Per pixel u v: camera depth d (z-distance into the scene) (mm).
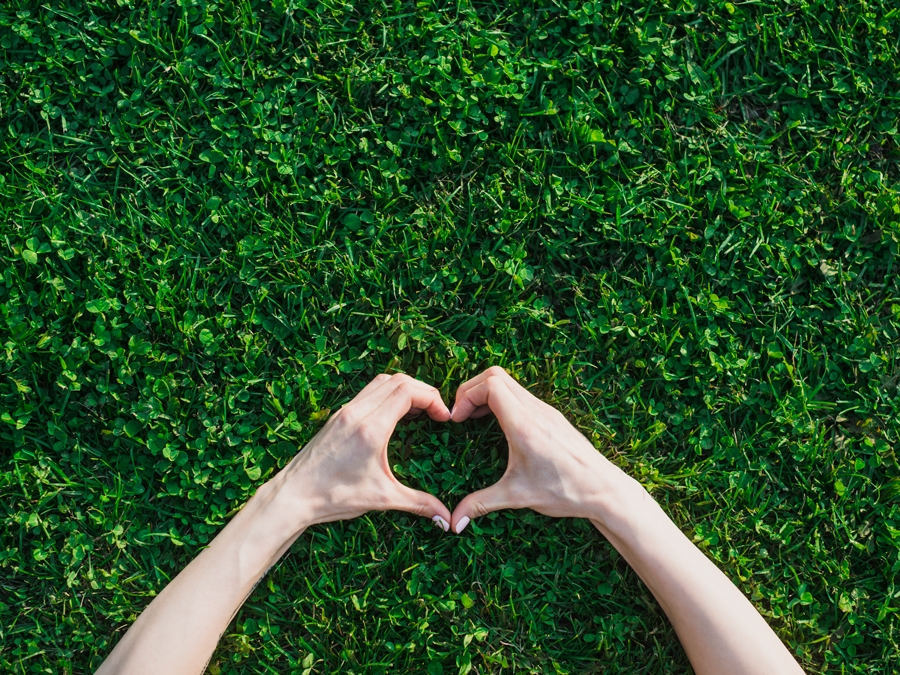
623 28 823
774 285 815
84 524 779
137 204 798
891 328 823
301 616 775
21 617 772
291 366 790
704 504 799
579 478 747
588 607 790
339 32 812
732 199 820
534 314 794
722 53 833
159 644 710
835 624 795
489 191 802
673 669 777
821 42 833
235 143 798
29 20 799
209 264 794
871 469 808
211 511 777
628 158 818
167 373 786
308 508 747
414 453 793
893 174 831
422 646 781
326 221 795
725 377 808
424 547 780
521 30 820
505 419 750
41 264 791
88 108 805
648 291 807
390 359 794
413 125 805
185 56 803
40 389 782
